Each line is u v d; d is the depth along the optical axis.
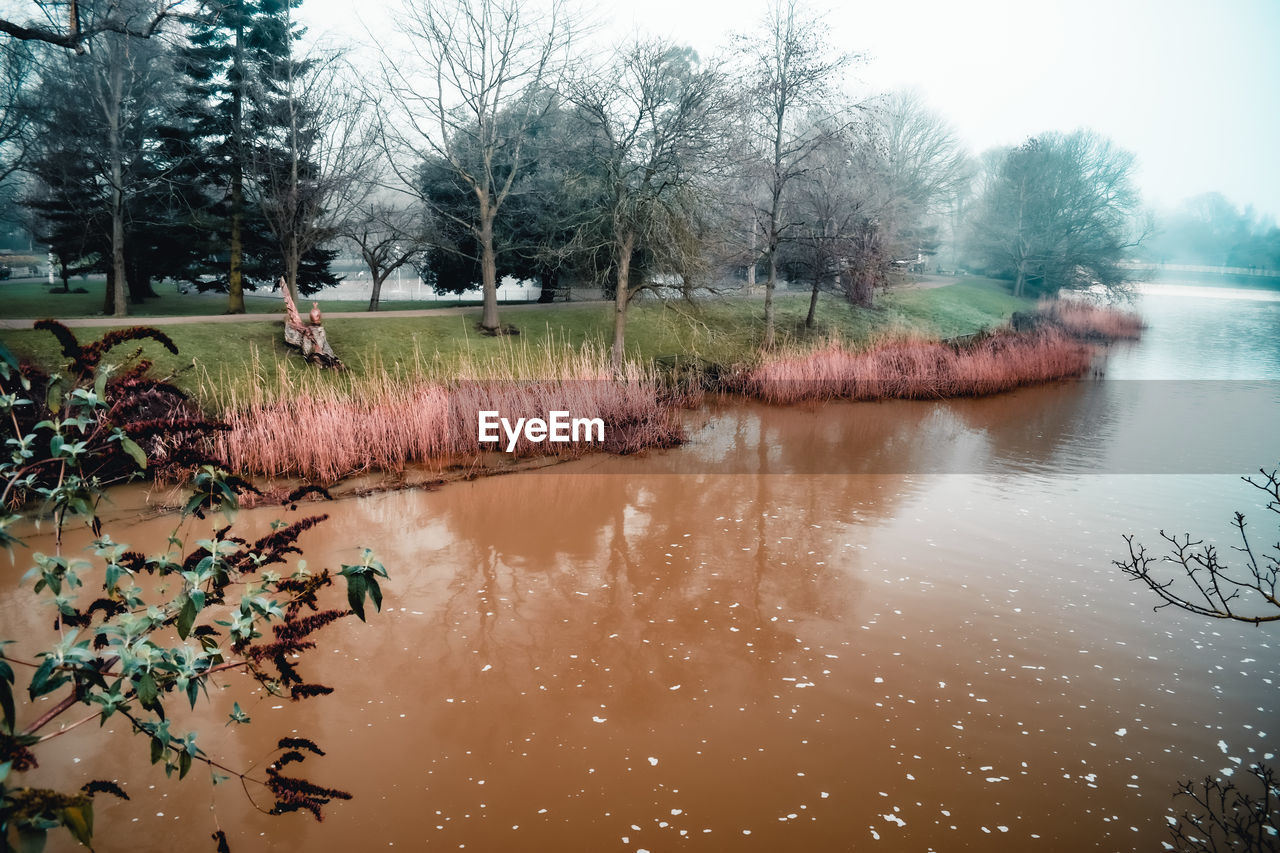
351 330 23.84
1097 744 6.35
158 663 2.61
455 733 6.50
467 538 11.30
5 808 1.95
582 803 5.64
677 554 10.67
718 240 25.11
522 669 7.56
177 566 3.01
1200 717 6.73
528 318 28.12
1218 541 11.05
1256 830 5.27
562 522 12.03
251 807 5.53
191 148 25.75
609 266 24.98
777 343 29.12
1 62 22.17
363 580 2.73
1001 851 5.17
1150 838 5.29
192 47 24.89
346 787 5.80
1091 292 50.50
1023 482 14.33
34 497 11.84
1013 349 26.78
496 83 24.66
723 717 6.75
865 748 6.31
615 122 22.70
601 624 8.55
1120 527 11.72
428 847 5.19
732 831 5.37
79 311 27.03
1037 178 48.38
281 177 25.67
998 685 7.25
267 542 3.37
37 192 29.83
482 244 26.61
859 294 32.62
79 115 23.56
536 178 29.03
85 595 8.79
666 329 28.58
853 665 7.63
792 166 26.84
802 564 10.27
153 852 5.07
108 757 6.08
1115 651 7.88
